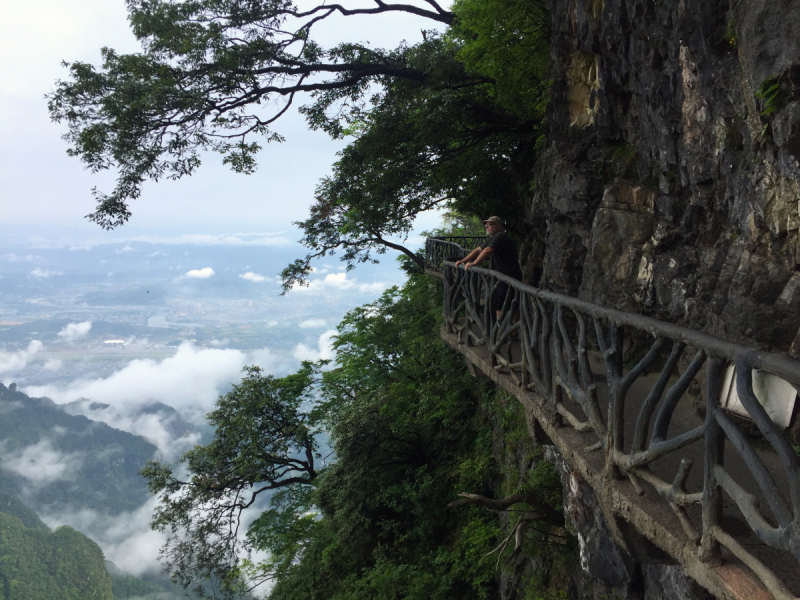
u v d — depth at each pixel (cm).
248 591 1958
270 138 1220
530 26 939
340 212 2116
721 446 196
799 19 295
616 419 270
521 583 925
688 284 462
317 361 2308
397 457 1688
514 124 1206
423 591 1219
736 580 191
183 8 1108
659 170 510
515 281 441
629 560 520
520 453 1035
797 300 320
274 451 2130
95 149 1058
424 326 2028
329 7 1237
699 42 412
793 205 317
